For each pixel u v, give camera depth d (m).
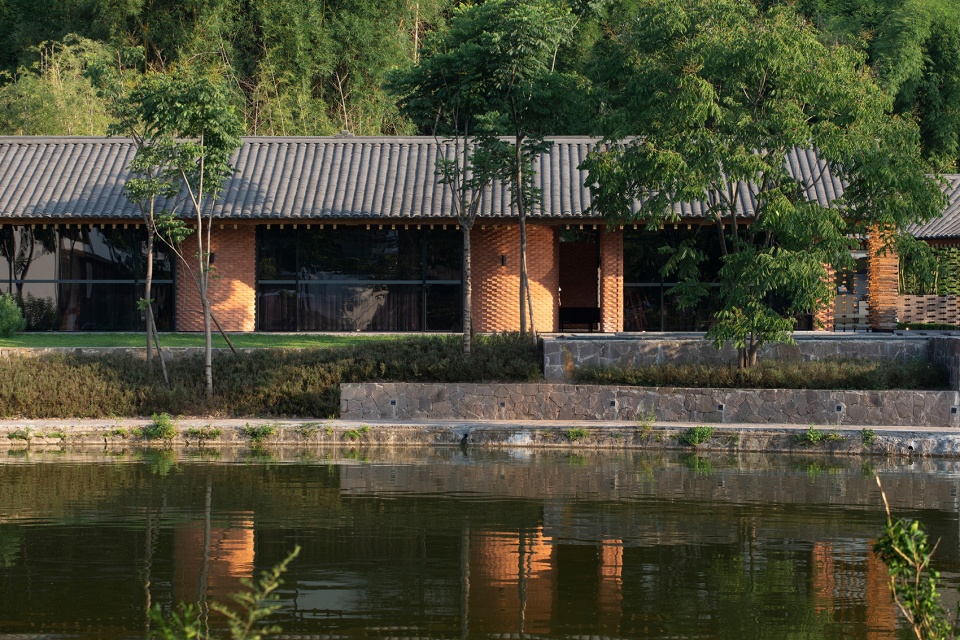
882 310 26.72
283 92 44.50
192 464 17.86
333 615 9.97
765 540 12.80
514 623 9.78
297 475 16.81
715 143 20.08
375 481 16.33
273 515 13.94
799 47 19.86
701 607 10.29
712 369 21.67
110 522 13.49
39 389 21.11
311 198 26.33
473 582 11.04
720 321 21.44
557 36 22.36
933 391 20.56
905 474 17.39
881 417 20.58
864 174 20.61
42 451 19.23
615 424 20.31
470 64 22.03
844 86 20.38
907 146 21.00
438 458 18.64
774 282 20.16
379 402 21.30
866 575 11.39
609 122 21.22
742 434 19.70
